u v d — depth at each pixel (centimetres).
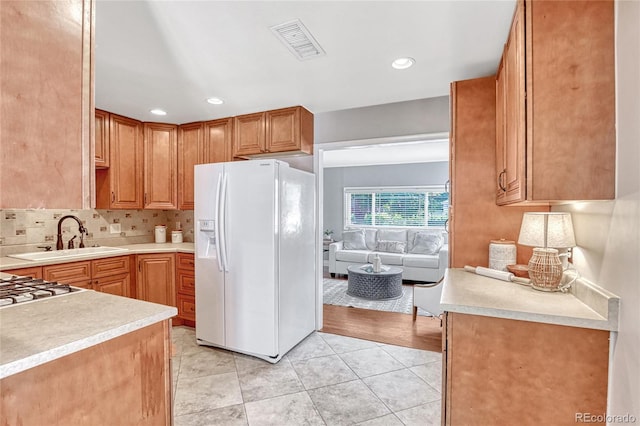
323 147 313
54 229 292
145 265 311
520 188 127
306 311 302
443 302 139
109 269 285
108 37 171
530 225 162
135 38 173
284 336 263
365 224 711
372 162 660
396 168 675
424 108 271
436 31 166
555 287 153
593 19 117
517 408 130
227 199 263
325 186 738
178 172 349
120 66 207
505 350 131
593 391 120
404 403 200
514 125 142
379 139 288
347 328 330
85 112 84
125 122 319
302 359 260
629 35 105
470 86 213
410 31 167
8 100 69
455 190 217
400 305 411
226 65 206
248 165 255
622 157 110
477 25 161
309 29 165
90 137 85
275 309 250
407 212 674
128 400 108
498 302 138
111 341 102
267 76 223
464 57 194
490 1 142
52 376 88
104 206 310
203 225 276
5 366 75
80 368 94
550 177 122
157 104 282
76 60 82
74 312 113
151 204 338
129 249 310
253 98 267
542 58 122
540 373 126
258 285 254
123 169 317
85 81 84
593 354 119
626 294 107
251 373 237
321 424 180
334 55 192
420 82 233
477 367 135
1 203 68
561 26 120
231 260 263
